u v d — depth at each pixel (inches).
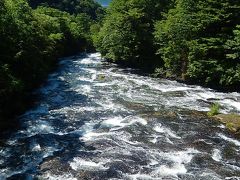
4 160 791.1
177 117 1067.3
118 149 841.5
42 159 797.2
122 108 1165.7
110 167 754.2
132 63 2074.3
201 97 1334.9
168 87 1493.6
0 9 1290.6
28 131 960.3
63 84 1549.0
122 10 2069.4
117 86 1505.9
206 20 1502.2
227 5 1462.8
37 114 1105.4
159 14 2079.2
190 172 743.1
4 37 1232.2
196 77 1546.5
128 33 2018.9
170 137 916.6
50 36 2178.9
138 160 787.4
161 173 735.1
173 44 1644.9
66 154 818.8
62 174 727.7
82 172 733.3
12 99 1145.4
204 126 997.2
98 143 875.4
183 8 1638.8
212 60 1488.7
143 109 1153.4
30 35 1477.6
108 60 2368.4
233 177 730.8
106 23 2368.4
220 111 1150.3
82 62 2320.4
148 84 1550.2
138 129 967.0
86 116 1083.3
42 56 1678.2
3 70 1095.6
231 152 844.6
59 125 1007.0
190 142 888.3
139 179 709.3
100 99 1283.2
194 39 1577.3
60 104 1216.8
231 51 1461.6
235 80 1400.1
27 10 1772.9
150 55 2026.3
